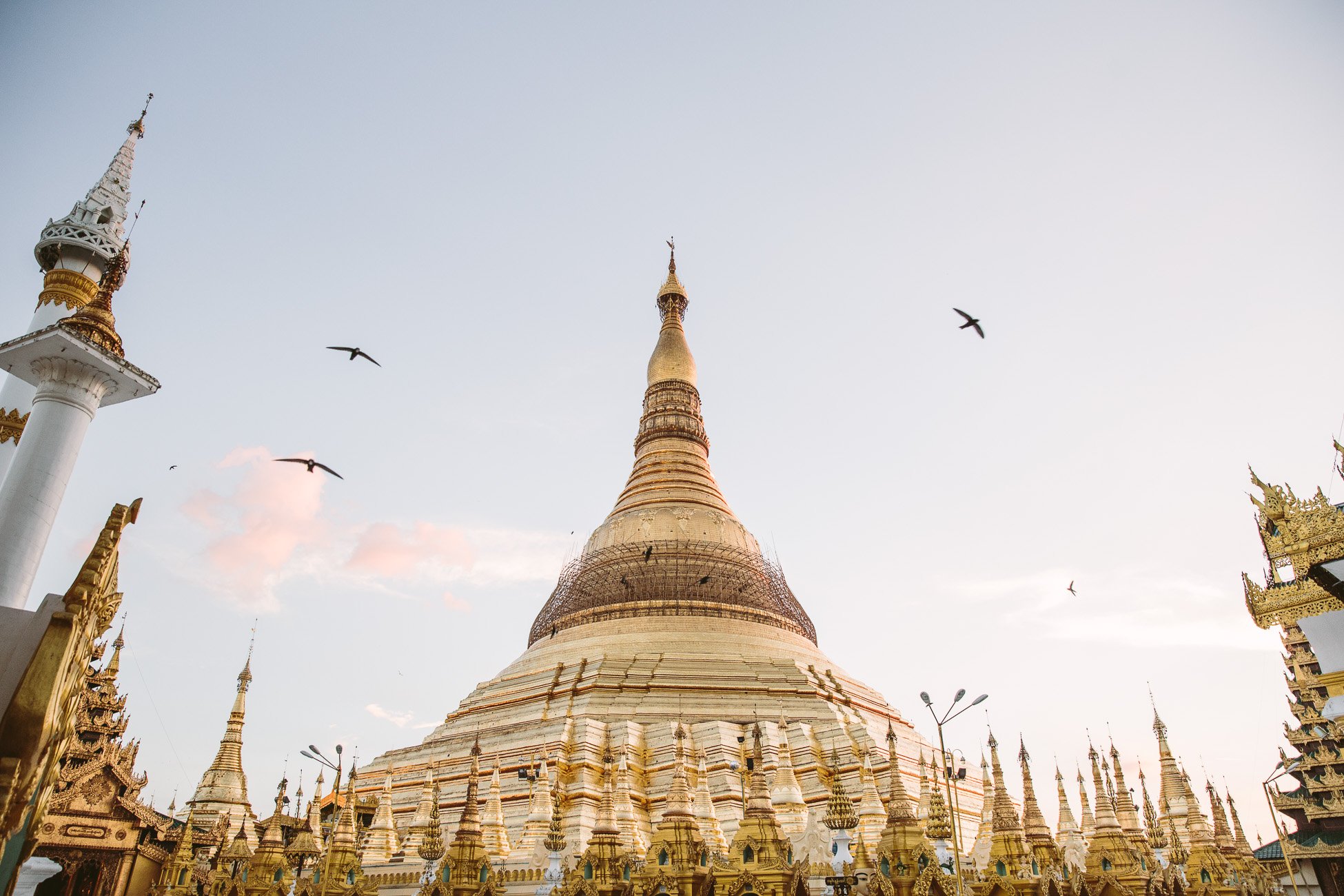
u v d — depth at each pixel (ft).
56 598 62.44
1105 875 129.18
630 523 257.75
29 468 106.83
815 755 173.78
